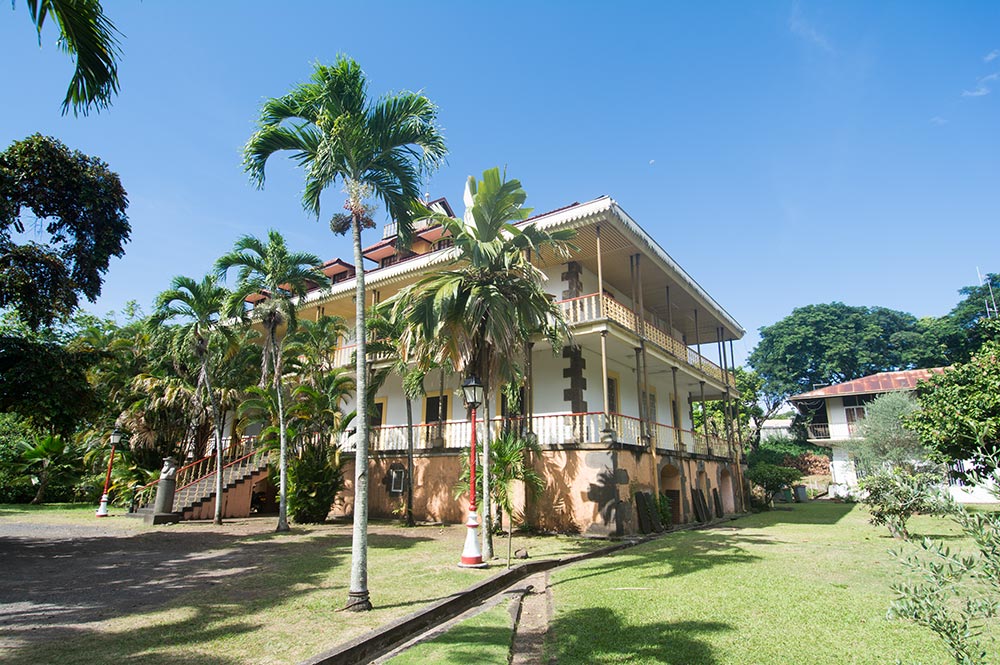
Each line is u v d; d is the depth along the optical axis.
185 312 17.61
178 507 17.78
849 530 16.08
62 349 12.70
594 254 18.53
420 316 11.43
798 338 44.44
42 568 9.52
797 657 5.10
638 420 17.12
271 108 8.54
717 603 7.14
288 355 18.36
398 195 9.40
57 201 12.15
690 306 24.41
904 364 42.25
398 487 18.58
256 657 5.09
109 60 6.15
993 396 12.06
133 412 21.61
